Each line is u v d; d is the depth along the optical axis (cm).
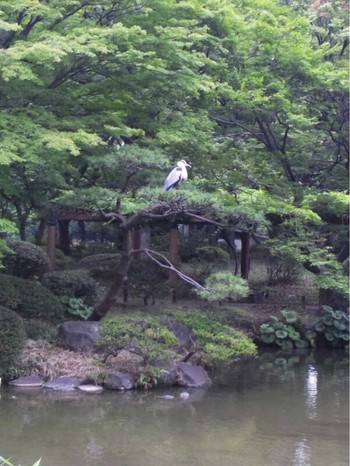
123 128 1054
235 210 1110
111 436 822
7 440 796
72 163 1252
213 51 1445
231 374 1226
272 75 1452
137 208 1159
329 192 1429
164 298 1675
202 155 1341
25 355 1085
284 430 866
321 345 1561
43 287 1330
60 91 1110
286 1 1864
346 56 1580
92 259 1980
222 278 1068
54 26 1106
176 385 1086
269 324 1552
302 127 1523
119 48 1074
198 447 789
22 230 1823
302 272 2138
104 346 1078
